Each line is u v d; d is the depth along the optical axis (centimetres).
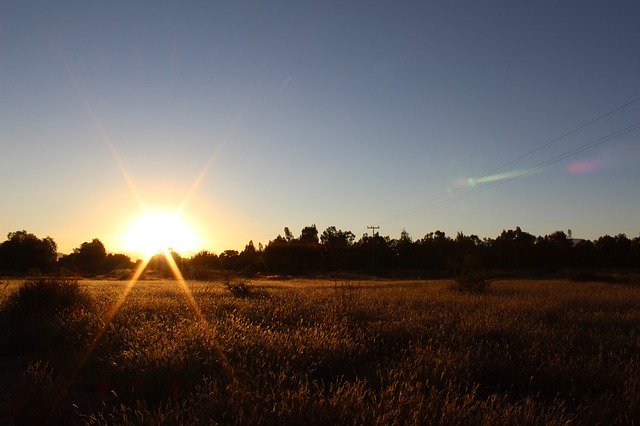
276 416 593
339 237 13762
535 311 1822
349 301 1936
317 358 927
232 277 8181
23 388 762
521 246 11200
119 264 14812
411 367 859
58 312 1680
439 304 2147
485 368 909
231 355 944
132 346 1009
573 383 848
